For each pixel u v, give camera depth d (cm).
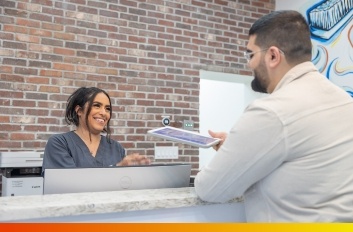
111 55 346
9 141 302
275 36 100
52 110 319
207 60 394
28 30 313
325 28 375
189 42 385
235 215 109
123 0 354
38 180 268
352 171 91
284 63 101
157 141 364
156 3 370
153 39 367
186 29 384
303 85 96
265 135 88
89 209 85
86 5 337
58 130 321
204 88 439
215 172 93
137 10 360
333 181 89
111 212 88
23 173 279
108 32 346
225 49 406
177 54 378
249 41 108
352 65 344
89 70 336
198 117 388
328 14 372
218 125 446
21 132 306
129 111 352
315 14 387
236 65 412
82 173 109
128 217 92
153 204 93
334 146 90
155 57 367
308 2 396
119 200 90
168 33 374
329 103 94
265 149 88
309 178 89
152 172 118
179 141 110
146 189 113
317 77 100
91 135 204
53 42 322
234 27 412
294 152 89
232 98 450
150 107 362
